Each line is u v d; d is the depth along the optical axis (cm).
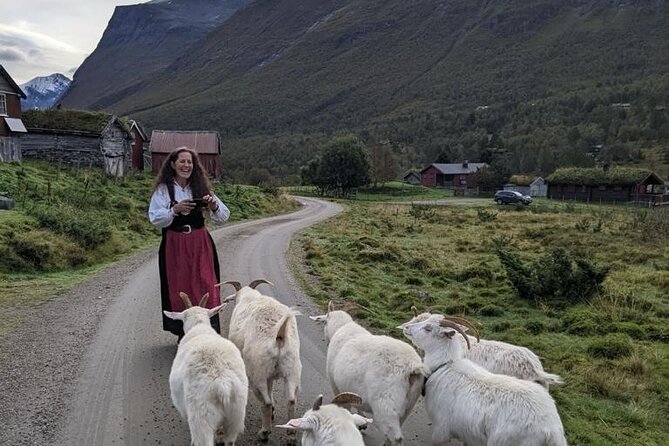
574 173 7556
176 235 880
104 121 4219
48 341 982
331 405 525
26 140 3950
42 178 2870
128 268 1688
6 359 890
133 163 4850
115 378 819
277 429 687
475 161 12444
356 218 3981
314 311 1242
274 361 655
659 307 1377
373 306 1334
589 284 1456
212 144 5312
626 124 13862
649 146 12150
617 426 733
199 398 547
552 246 2527
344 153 7488
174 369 606
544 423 532
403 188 8831
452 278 1772
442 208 5434
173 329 902
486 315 1318
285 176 11406
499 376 603
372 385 614
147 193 3241
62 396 754
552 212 4962
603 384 852
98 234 1912
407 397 615
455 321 666
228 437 570
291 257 2008
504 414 548
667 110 14062
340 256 2055
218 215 891
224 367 570
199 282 887
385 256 2048
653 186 7169
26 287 1392
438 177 10044
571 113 16200
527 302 1432
